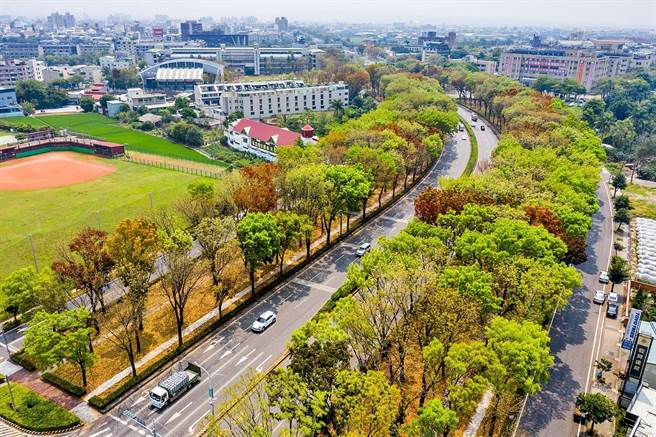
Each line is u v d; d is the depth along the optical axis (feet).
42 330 248.93
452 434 220.84
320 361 210.18
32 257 401.49
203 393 261.65
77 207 514.27
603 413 226.79
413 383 255.50
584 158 477.36
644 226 452.35
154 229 331.36
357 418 186.80
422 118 638.94
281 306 339.36
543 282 262.47
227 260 331.98
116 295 345.51
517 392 247.50
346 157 480.23
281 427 231.91
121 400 257.34
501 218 324.19
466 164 630.74
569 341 303.07
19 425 240.12
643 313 313.94
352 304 244.22
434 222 360.07
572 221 347.15
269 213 368.27
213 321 319.47
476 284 253.03
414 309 250.98
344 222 467.93
